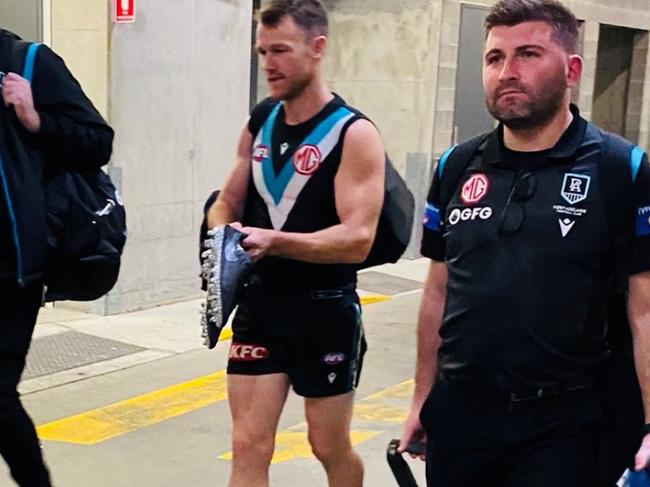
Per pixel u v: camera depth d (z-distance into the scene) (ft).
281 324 9.83
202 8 24.38
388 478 13.87
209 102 25.02
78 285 9.90
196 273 25.22
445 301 8.14
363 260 9.80
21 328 9.32
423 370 8.62
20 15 22.43
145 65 22.85
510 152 7.66
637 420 7.57
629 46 46.34
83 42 21.99
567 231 7.30
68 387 17.44
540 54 7.32
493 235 7.51
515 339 7.36
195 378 18.39
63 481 13.26
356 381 10.32
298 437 15.38
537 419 7.47
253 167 10.18
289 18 9.48
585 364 7.48
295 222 9.86
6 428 9.29
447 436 7.81
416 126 32.65
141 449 14.66
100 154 9.65
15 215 8.95
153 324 22.31
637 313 7.40
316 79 9.75
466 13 33.55
